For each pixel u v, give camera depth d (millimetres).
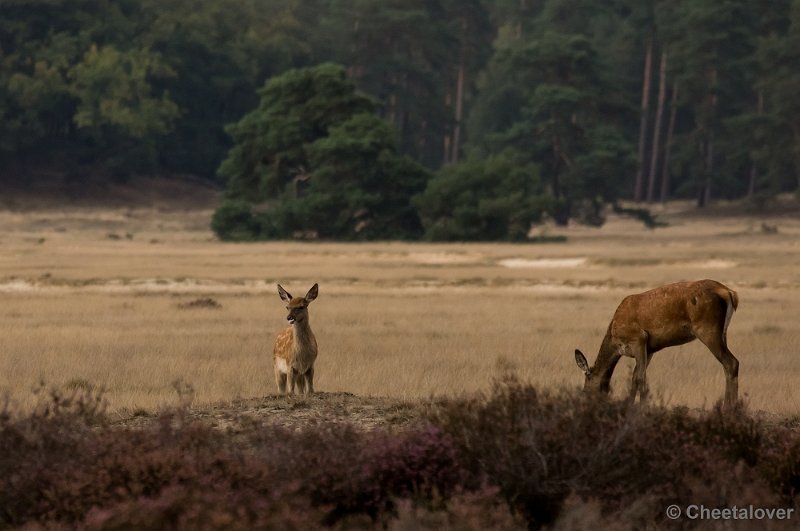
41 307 31781
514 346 22938
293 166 86562
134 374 18719
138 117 106625
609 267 51531
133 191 111375
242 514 7625
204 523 7535
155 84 116562
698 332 12766
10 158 110562
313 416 12250
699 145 113188
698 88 110500
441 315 30344
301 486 8484
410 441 8805
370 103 86938
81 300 34281
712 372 18719
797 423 12492
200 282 41719
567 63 105625
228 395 16016
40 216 98250
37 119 111875
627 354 13141
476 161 81062
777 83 104875
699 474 8727
